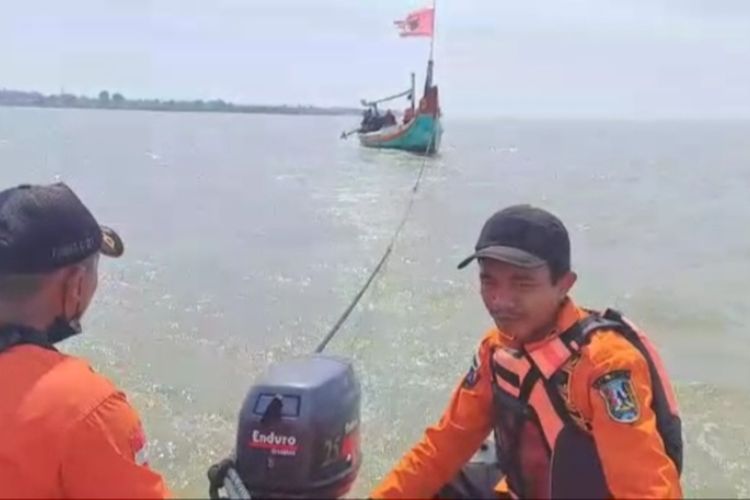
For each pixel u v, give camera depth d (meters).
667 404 2.41
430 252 15.09
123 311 10.49
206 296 11.43
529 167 41.53
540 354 2.39
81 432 2.43
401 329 9.61
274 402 2.18
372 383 7.66
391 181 32.03
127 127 116.56
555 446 2.37
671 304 11.13
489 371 2.65
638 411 2.24
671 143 87.81
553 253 2.35
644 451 2.20
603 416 2.25
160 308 10.70
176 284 12.20
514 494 2.58
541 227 2.36
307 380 2.22
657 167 42.50
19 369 2.51
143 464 2.58
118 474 2.43
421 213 21.33
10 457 2.41
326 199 25.19
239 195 26.34
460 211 21.75
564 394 2.35
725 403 7.20
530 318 2.39
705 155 57.84
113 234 2.97
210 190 28.09
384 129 50.06
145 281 12.37
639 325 10.04
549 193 27.25
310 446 2.15
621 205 23.67
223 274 12.97
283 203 23.98
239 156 50.72
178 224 19.25
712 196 26.69
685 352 8.88
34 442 2.41
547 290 2.37
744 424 6.70
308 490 2.16
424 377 7.85
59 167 36.59
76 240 2.63
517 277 2.35
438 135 45.97
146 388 7.61
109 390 2.55
